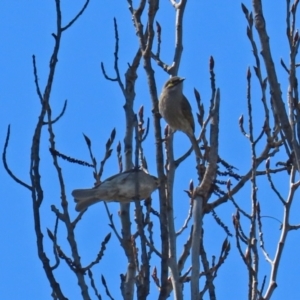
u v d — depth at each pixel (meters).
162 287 9.39
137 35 10.91
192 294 9.78
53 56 9.84
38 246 9.18
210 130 10.80
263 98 11.91
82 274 9.74
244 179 11.59
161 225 9.72
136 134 9.58
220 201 11.11
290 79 9.84
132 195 11.49
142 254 9.28
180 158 11.91
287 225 11.00
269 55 9.55
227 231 11.22
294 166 10.89
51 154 10.24
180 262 11.49
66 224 10.03
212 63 11.64
